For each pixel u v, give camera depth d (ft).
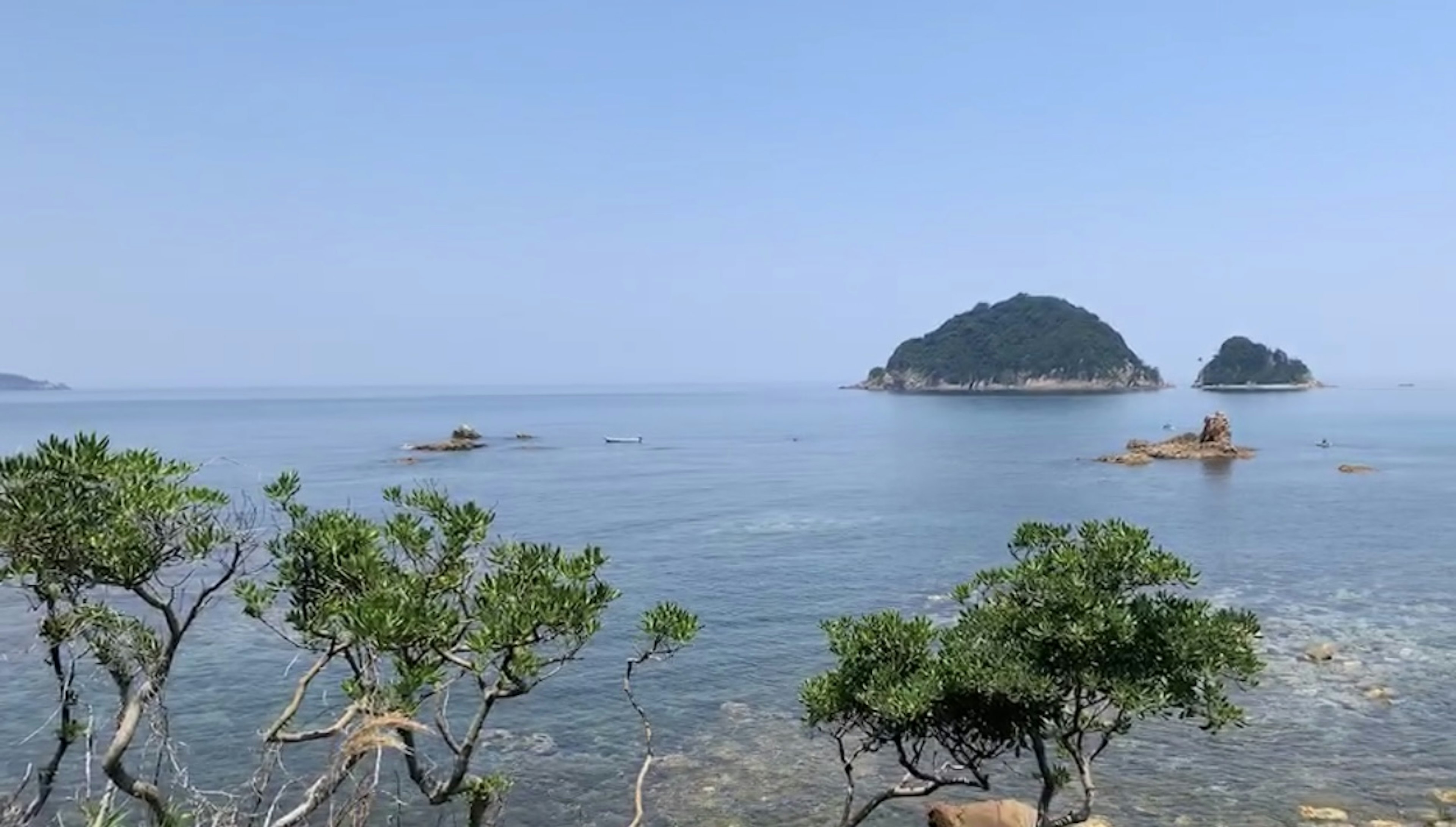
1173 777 77.15
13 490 29.37
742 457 421.18
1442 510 232.32
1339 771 78.23
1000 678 45.34
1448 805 72.18
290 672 98.53
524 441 529.45
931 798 74.38
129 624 32.63
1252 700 94.43
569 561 36.68
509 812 72.08
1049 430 578.66
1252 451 387.75
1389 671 103.91
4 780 71.26
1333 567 164.35
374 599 31.40
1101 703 53.98
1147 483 300.81
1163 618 46.62
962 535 201.67
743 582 152.76
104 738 78.59
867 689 48.60
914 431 598.75
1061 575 46.50
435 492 45.55
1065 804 72.54
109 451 34.42
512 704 93.76
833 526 215.51
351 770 34.86
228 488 243.60
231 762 76.79
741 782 77.61
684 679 102.47
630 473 342.85
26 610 97.40
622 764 80.84
